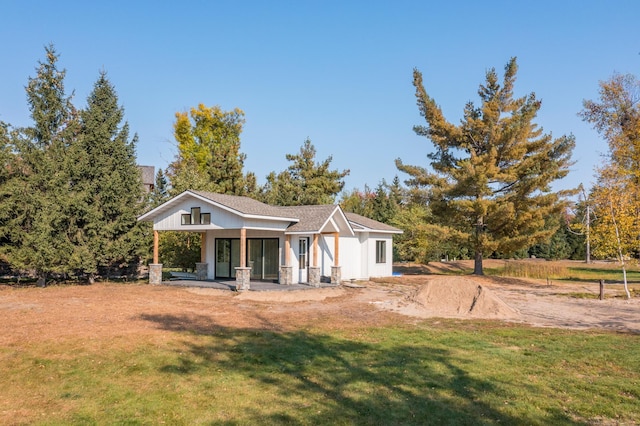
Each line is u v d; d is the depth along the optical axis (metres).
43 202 20.52
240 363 8.34
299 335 10.68
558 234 54.19
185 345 9.58
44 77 22.61
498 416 5.85
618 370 7.79
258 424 5.71
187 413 6.09
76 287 20.77
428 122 29.27
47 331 10.67
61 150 22.27
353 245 25.95
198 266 23.91
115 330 10.88
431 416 5.87
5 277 24.39
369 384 7.11
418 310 14.76
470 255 46.75
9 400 6.58
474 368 7.91
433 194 29.22
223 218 20.22
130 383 7.27
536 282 26.58
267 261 22.70
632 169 22.72
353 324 12.20
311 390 6.89
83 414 6.07
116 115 23.31
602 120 30.72
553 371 7.73
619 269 38.16
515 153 27.39
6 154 20.80
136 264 25.47
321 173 41.69
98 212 21.91
